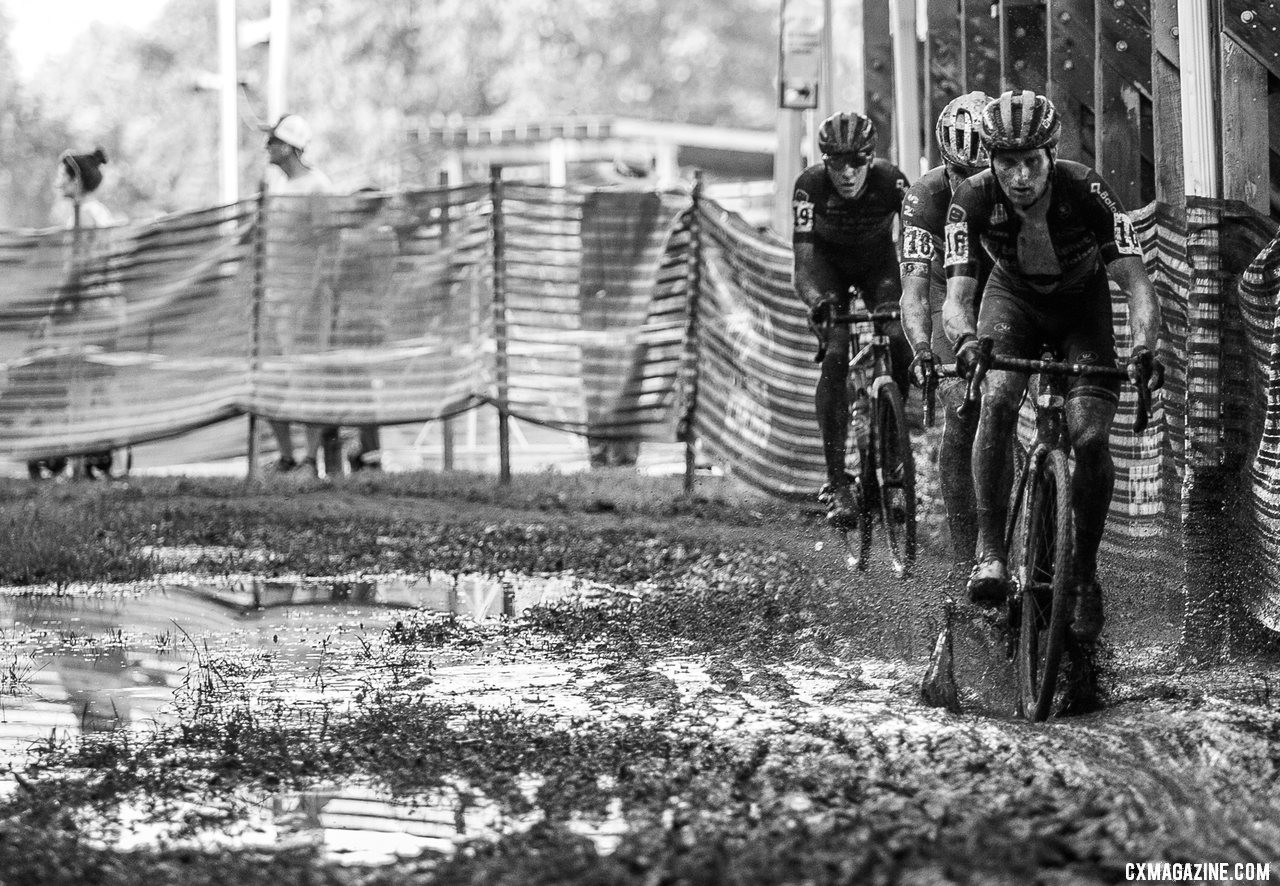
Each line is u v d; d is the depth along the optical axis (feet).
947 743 45.42
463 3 453.58
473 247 131.44
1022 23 85.05
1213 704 49.96
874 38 103.76
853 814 38.58
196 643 67.51
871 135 75.31
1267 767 41.96
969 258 53.47
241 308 140.05
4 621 73.72
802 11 130.11
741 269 117.39
